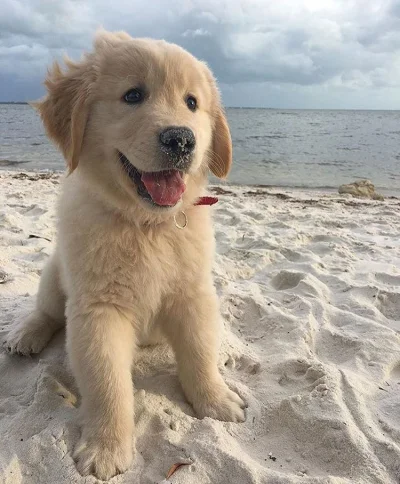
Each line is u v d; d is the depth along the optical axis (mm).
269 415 363
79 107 365
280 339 479
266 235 867
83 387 342
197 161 353
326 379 388
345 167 2414
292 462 321
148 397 380
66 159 378
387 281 653
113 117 356
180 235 371
